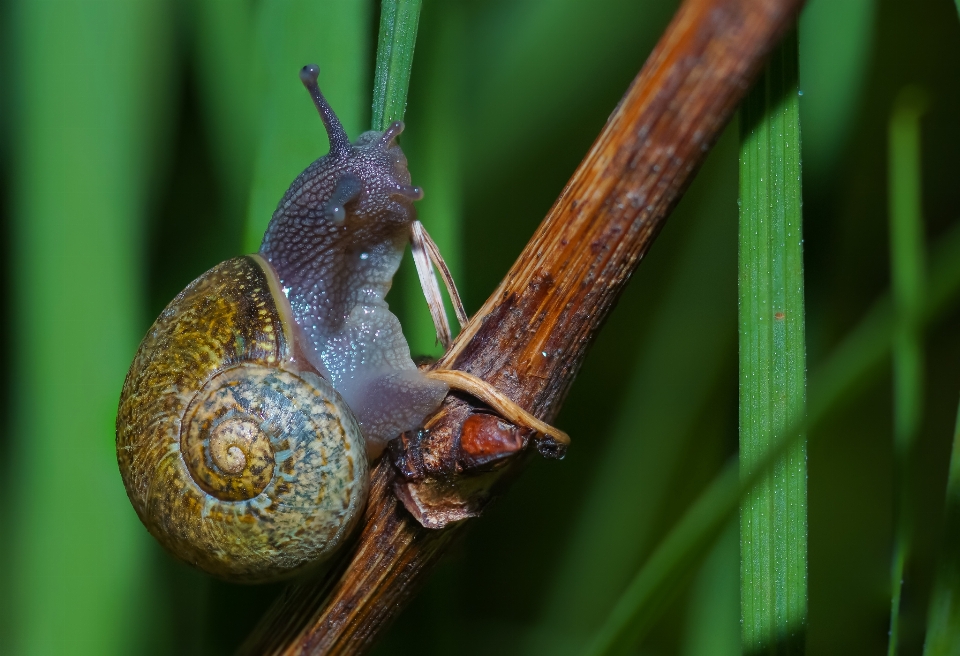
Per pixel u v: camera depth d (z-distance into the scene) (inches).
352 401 9.6
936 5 10.8
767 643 8.6
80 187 9.7
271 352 9.4
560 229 8.8
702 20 8.6
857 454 11.1
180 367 9.3
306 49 9.4
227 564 9.3
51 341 9.7
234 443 9.2
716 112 8.6
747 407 8.7
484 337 8.9
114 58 9.7
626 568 10.7
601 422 11.3
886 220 10.8
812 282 9.8
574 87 11.1
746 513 8.7
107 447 9.7
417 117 9.6
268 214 9.5
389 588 9.1
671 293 10.7
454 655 9.7
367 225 9.7
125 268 9.7
